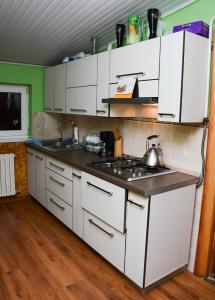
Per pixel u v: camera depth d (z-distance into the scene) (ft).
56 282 6.76
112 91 7.89
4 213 10.76
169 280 6.95
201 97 6.46
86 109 9.21
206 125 6.69
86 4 7.30
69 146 11.27
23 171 12.34
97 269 7.32
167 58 6.15
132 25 7.34
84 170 7.63
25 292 6.38
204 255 6.97
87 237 8.05
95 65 8.55
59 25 8.45
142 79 6.89
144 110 7.58
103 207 7.11
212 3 6.37
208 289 6.68
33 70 11.85
